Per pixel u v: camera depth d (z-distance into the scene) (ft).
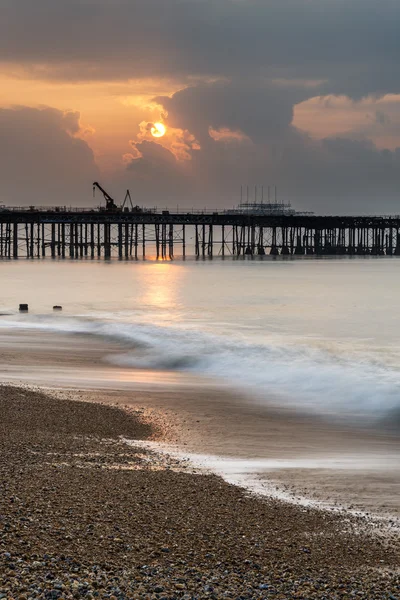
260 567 49.03
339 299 297.53
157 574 46.60
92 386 115.44
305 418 97.14
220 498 62.85
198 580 46.16
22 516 54.60
